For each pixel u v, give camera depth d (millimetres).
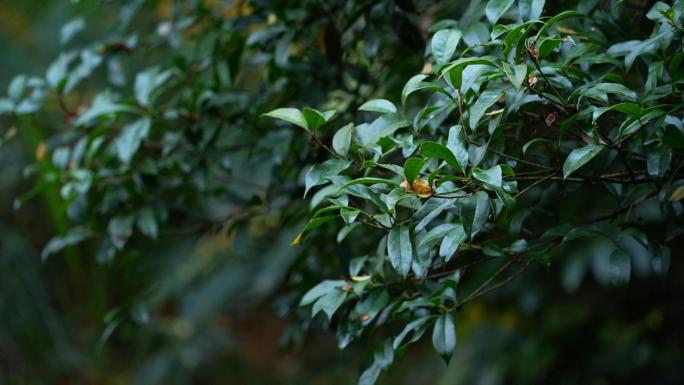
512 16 2037
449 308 1961
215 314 4871
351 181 1827
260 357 5730
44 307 4492
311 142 1920
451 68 1828
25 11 4496
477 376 3934
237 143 2439
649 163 1913
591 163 2109
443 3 2373
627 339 3746
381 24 2205
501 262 3518
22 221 4793
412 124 1988
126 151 2236
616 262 1957
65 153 2365
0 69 4395
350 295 2010
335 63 2273
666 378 3643
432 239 1872
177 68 2373
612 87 1867
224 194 2492
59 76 2385
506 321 4055
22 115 2496
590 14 2064
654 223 2635
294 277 2467
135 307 2381
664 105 1837
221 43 2412
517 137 2018
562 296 3986
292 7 2289
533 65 1906
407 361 5020
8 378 4398
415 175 1837
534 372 3799
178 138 2350
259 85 2449
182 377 4660
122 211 2367
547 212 2084
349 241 2281
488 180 1793
